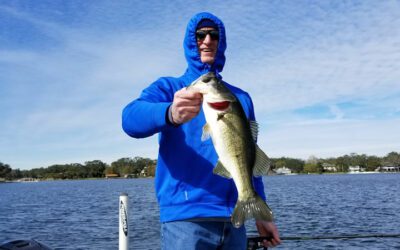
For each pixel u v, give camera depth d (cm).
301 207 2889
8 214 3042
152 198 4284
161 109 263
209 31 355
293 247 1334
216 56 369
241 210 277
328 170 18312
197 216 305
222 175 293
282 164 18125
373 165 18012
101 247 1546
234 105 279
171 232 311
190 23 359
